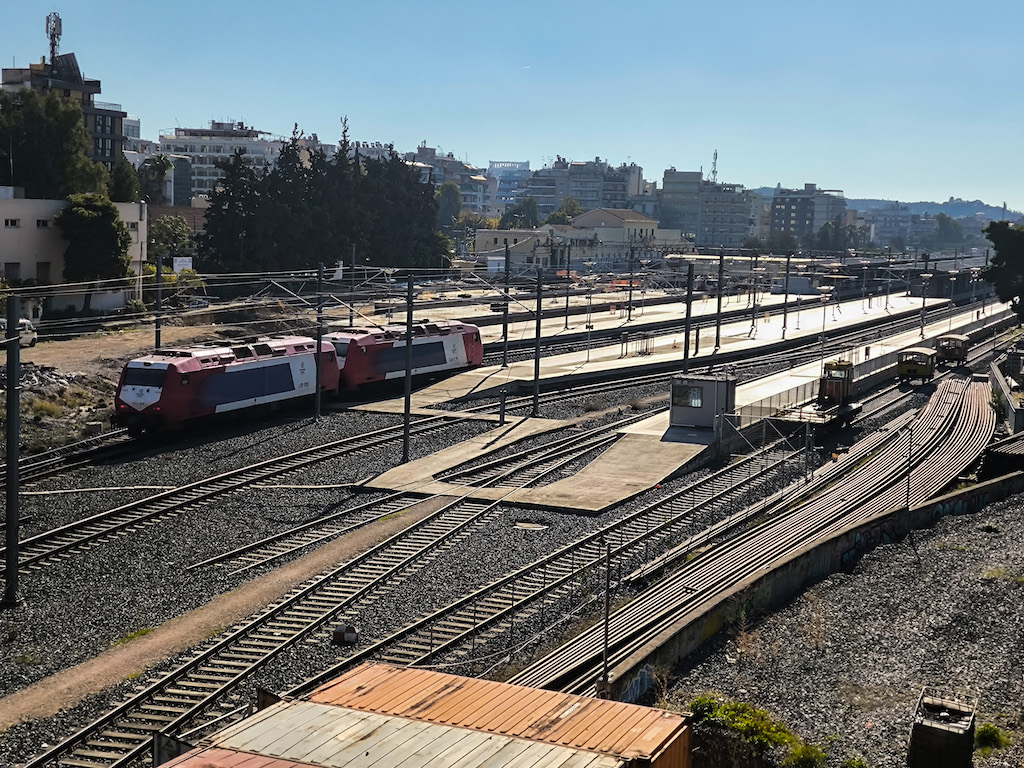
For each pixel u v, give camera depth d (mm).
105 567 34375
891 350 96625
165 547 36438
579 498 43906
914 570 36812
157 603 31562
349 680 19875
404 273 126875
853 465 53094
